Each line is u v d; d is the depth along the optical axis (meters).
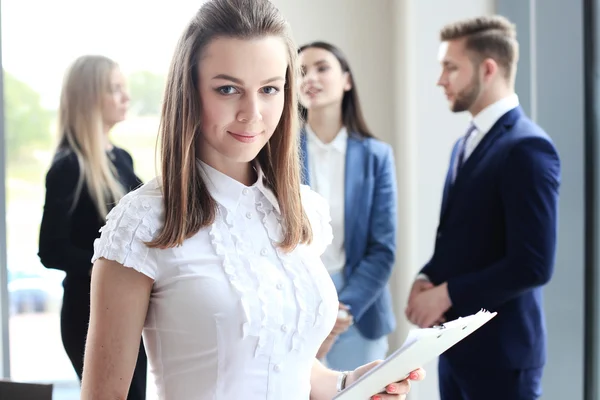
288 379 1.54
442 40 2.95
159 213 1.49
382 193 3.40
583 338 3.17
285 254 1.58
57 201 3.16
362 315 3.39
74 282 3.17
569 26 3.15
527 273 2.61
